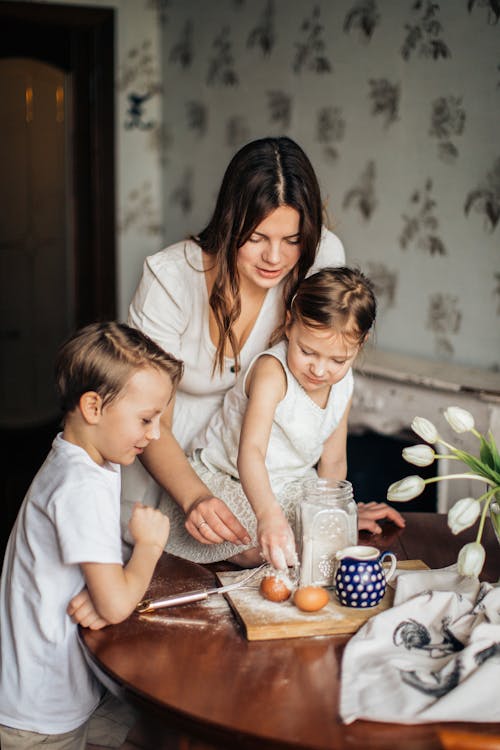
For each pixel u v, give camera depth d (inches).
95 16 181.3
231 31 157.9
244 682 46.1
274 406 67.1
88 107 186.4
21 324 193.9
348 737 41.4
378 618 50.4
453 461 100.3
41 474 56.2
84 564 51.9
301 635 51.1
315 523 57.1
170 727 44.2
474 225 107.0
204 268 73.5
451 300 112.0
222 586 57.4
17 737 55.6
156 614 54.1
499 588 52.2
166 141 187.0
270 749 41.3
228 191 66.6
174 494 67.9
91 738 62.1
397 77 118.0
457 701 42.8
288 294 71.2
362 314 62.0
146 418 54.9
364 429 117.1
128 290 193.9
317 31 133.7
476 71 104.7
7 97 182.1
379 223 124.4
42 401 199.3
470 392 95.5
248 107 154.4
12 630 56.1
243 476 62.0
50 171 188.1
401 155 118.7
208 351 76.3
